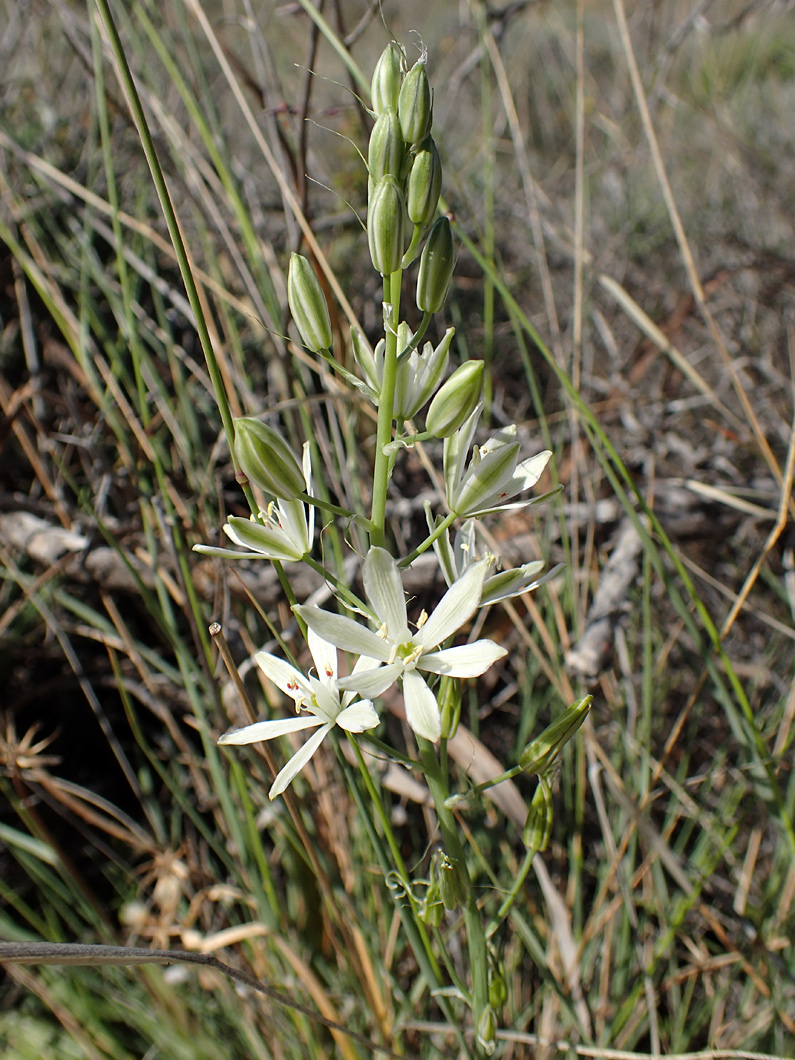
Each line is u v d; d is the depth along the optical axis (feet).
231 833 0.81
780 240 1.31
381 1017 0.70
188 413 0.86
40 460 0.82
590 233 1.28
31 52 1.14
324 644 0.48
